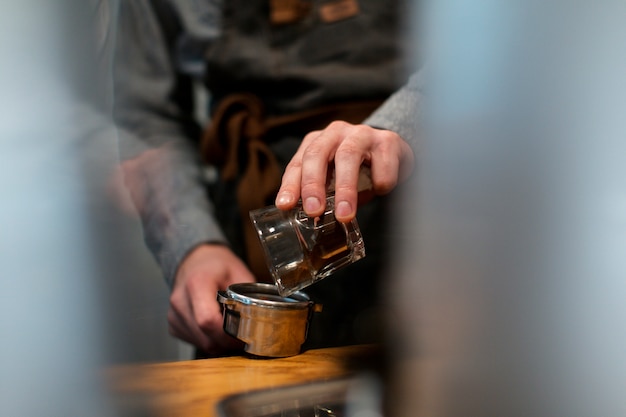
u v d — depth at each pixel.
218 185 1.06
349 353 0.65
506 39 0.66
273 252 0.64
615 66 0.64
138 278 0.78
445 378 0.53
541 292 0.60
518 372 0.51
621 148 0.62
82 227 0.76
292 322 0.64
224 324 0.67
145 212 0.88
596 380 0.51
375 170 0.68
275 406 0.52
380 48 0.93
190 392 0.54
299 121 0.97
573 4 0.64
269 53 0.98
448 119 0.68
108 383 0.54
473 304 0.60
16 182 0.75
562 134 0.65
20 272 0.66
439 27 0.71
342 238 0.64
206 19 1.01
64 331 0.60
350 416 0.51
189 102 1.11
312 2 0.94
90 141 0.82
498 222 0.65
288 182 0.64
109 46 0.94
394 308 0.69
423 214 0.68
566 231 0.63
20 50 0.77
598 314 0.58
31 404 0.51
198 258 0.85
